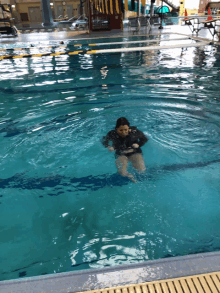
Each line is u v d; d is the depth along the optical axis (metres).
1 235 2.21
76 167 3.15
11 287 1.49
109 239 2.12
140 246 2.04
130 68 8.31
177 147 3.50
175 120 4.33
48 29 26.50
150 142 3.63
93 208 2.48
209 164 3.11
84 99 5.53
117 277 1.52
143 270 1.55
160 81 6.64
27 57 11.20
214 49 10.88
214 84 6.21
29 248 2.07
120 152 3.13
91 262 1.92
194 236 2.10
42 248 2.06
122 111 4.78
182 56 9.83
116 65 8.89
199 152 3.38
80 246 2.07
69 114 4.75
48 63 9.74
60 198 2.65
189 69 7.77
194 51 10.73
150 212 2.38
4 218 2.41
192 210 2.39
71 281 1.51
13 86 6.81
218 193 2.61
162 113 4.63
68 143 3.72
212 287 1.43
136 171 2.93
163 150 3.42
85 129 4.13
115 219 2.33
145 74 7.44
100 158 3.32
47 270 1.87
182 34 16.84
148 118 4.43
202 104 4.97
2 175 3.07
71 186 2.82
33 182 2.92
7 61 10.40
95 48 12.87
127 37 16.67
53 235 2.19
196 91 5.74
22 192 2.77
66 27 27.45
